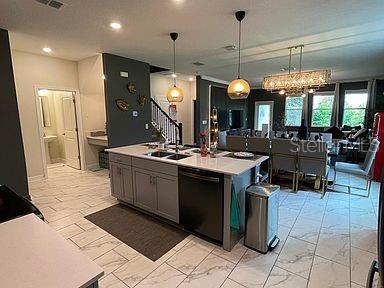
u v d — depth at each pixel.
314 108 9.08
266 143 4.25
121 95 4.96
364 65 5.91
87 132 5.72
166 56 4.93
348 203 3.58
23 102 4.55
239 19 2.84
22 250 0.93
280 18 2.96
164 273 2.04
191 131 9.14
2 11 2.69
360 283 1.90
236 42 3.96
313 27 3.27
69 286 0.74
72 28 3.26
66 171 5.60
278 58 5.17
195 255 2.30
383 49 4.41
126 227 2.86
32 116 4.69
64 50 4.41
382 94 7.59
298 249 2.38
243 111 10.65
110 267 2.12
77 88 5.43
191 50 4.46
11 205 1.53
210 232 2.46
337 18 2.96
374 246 2.42
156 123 6.80
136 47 4.23
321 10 2.72
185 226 2.70
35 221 1.19
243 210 2.58
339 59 5.25
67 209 3.39
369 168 3.79
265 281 1.94
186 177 2.57
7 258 0.88
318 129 9.00
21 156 3.52
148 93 5.59
